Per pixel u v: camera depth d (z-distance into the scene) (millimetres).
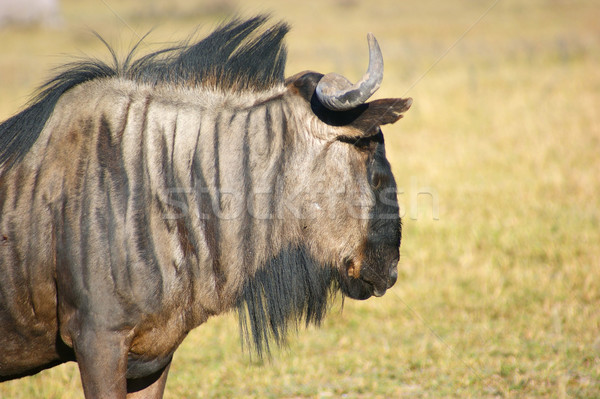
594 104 46312
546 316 21094
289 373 18609
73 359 12922
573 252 25094
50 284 11875
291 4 135875
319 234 12742
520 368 18109
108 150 11844
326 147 12484
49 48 80188
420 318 21531
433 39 84875
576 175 32844
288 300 13133
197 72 12664
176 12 114938
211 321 22109
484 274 24094
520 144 38719
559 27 89250
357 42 84125
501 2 126125
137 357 12305
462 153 37781
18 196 11828
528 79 55719
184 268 12031
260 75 12656
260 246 12422
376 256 13094
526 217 28500
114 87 12305
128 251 11539
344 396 17266
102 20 107875
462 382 17625
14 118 12445
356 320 21891
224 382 18219
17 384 17969
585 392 16672
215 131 12289
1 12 106562
